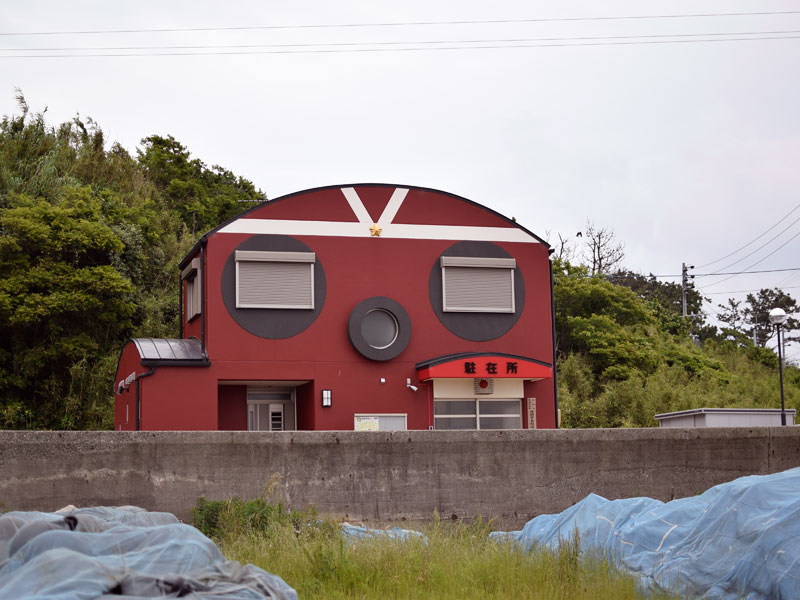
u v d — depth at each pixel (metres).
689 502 10.62
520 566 9.47
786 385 37.09
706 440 15.44
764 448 15.69
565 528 11.59
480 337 21.44
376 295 20.89
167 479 13.16
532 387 21.39
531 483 14.68
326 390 20.20
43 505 12.58
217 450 13.41
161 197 39.34
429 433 14.36
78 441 12.85
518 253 22.06
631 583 8.79
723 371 37.81
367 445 14.08
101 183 34.81
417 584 9.02
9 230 25.42
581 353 36.69
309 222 20.75
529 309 21.94
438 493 14.27
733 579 8.48
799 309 59.88
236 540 11.10
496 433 14.63
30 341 25.59
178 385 19.31
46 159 31.95
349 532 12.06
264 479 13.57
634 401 30.53
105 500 12.85
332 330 20.52
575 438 14.94
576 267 42.50
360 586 8.99
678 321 45.75
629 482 15.05
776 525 8.38
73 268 25.47
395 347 20.67
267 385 21.14
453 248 21.58
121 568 6.06
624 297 39.50
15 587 5.71
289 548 10.15
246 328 20.00
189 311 22.06
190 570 6.52
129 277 28.52
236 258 20.02
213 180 45.78
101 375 25.33
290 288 20.41
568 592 8.69
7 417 24.09
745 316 60.25
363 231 21.06
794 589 7.86
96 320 26.23
